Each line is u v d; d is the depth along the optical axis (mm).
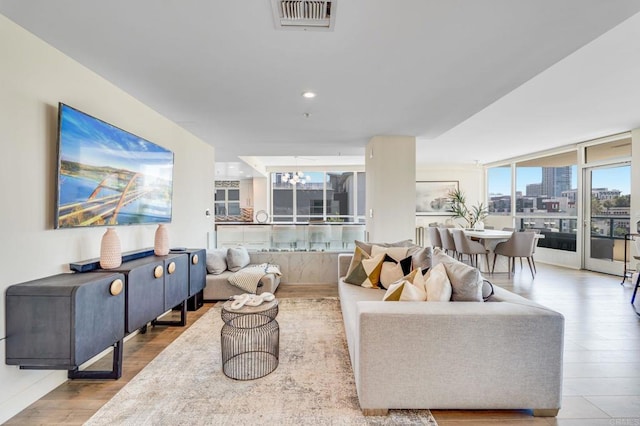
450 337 1713
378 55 2082
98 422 1676
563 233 6363
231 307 2383
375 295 2816
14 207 1736
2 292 1683
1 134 1669
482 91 2725
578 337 2756
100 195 2303
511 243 5273
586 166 5785
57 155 1924
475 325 1708
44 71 1916
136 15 1633
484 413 1769
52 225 1961
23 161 1784
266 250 4953
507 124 4566
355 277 3201
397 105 3090
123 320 2092
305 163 9086
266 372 2176
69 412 1759
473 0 1511
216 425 1649
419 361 1717
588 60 2570
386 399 1722
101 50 2012
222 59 2137
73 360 1684
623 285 4633
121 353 2109
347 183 9789
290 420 1688
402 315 1717
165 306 2627
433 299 1953
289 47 1978
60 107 1935
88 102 2291
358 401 1850
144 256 2729
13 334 1688
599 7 1562
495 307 1794
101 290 1878
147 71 2320
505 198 8016
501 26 1738
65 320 1683
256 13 1624
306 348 2559
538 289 4410
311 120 3611
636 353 2465
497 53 2051
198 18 1664
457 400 1725
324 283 4770
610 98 3477
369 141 4809
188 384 2031
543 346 1709
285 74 2377
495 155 7242
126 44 1936
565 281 4898
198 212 4465
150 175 3010
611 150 5352
